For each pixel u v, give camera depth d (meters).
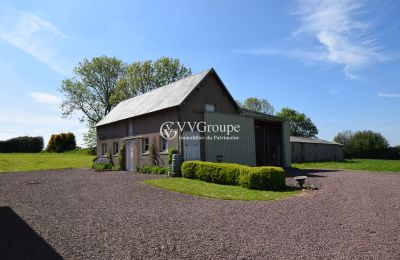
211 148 17.91
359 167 24.02
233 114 19.36
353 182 13.07
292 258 4.62
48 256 4.74
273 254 4.79
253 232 5.96
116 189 11.59
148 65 43.06
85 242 5.40
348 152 50.03
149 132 19.38
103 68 42.03
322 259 4.57
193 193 10.59
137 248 5.09
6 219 7.07
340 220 6.79
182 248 5.08
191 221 6.85
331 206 8.27
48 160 34.12
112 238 5.62
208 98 18.81
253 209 8.09
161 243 5.34
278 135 23.19
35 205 8.68
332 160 41.31
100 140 26.58
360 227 6.22
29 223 6.69
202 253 4.84
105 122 25.14
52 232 6.00
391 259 4.54
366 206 8.20
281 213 7.57
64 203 8.95
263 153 24.17
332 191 10.73
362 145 49.91
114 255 4.78
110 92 42.66
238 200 9.44
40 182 14.31
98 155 26.72
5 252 4.92
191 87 17.98
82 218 7.14
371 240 5.40
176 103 16.89
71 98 40.66
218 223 6.67
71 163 31.11
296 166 26.03
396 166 25.00
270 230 6.09
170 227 6.36
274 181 11.58
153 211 7.89
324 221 6.73
